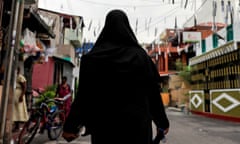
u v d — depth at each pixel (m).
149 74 1.68
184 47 25.94
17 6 4.45
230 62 14.36
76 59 23.86
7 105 4.36
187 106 23.39
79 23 23.34
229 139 8.00
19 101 6.51
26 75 10.29
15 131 6.36
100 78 1.62
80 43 24.86
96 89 1.62
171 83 29.62
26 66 10.34
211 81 16.80
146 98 1.67
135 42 1.73
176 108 26.42
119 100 1.60
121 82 1.60
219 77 15.68
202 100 17.94
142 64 1.66
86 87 1.64
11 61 4.39
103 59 1.63
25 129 5.80
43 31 9.95
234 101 13.69
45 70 15.66
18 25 4.50
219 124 12.33
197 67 19.36
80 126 1.67
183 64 28.14
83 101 1.64
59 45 18.77
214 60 16.34
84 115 1.65
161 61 31.70
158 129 1.84
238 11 14.16
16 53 4.49
